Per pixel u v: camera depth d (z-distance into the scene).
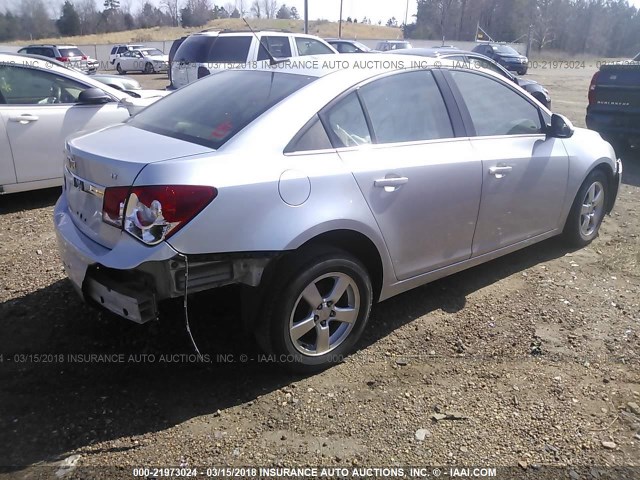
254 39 10.38
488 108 4.04
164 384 3.08
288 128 3.00
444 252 3.73
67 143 3.36
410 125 3.53
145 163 2.67
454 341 3.56
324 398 3.01
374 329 3.68
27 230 5.36
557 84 23.69
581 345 3.53
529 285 4.33
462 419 2.87
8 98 5.94
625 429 2.81
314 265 2.99
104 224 2.82
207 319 3.67
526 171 4.11
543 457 2.62
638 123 8.63
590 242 5.21
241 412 2.89
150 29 68.62
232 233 2.72
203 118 3.21
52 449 2.61
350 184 3.10
